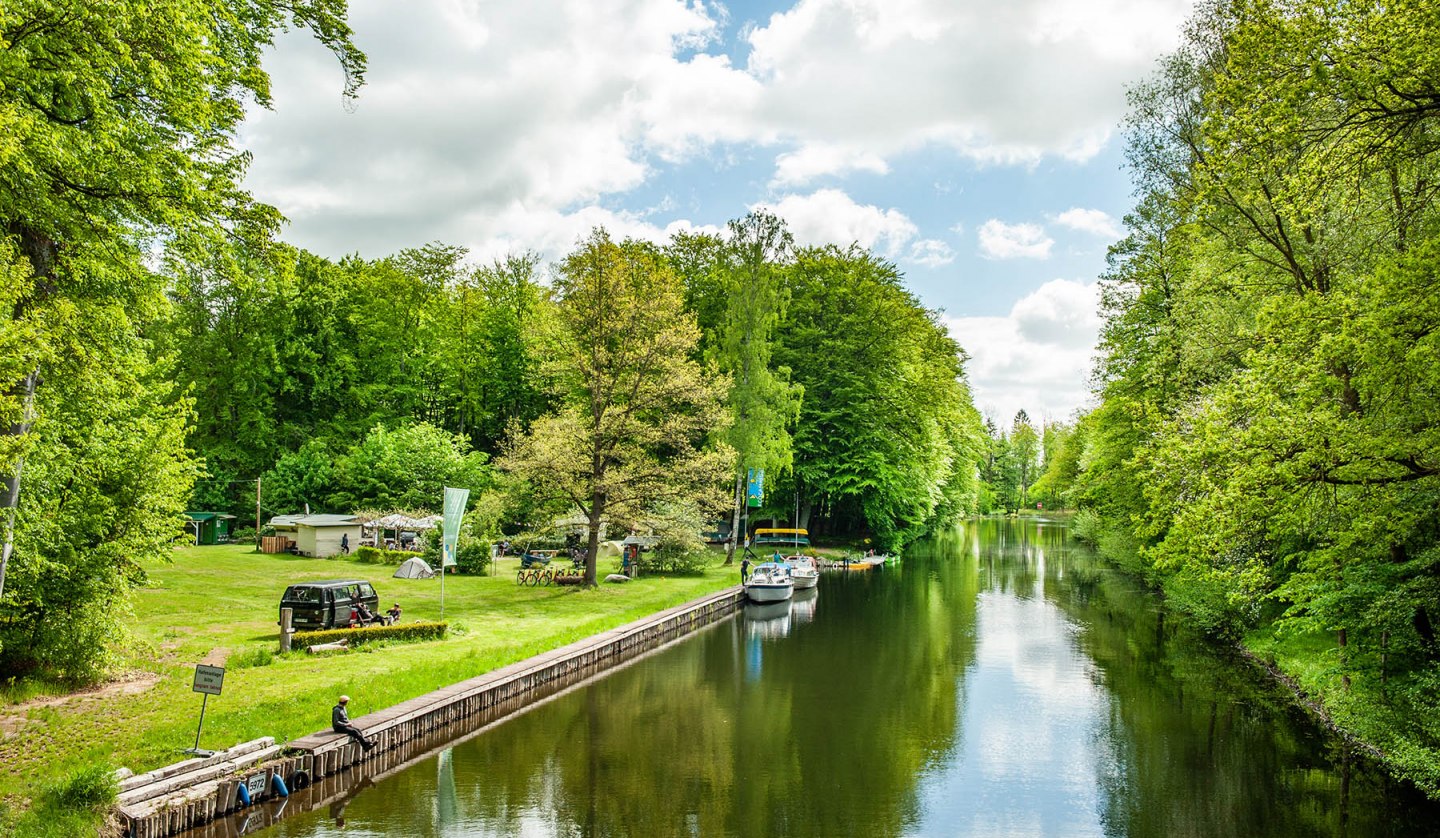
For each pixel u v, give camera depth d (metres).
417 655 22.22
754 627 33.66
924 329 72.06
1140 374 37.66
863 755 18.16
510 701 21.17
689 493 37.69
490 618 28.84
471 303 63.28
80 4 12.01
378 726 16.52
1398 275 14.16
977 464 116.38
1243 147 15.98
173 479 19.36
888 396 62.28
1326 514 16.23
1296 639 25.70
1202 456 16.38
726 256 49.97
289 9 18.77
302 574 37.78
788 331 63.69
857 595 43.09
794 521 64.94
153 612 26.64
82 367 15.16
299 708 16.77
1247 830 14.41
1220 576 17.12
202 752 14.11
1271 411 15.66
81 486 17.95
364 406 59.94
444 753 17.67
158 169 14.30
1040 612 37.31
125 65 13.37
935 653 28.58
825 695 23.03
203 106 14.63
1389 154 14.10
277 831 13.46
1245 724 20.50
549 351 52.22
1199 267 26.80
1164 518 19.16
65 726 14.88
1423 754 15.23
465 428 63.97
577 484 36.91
